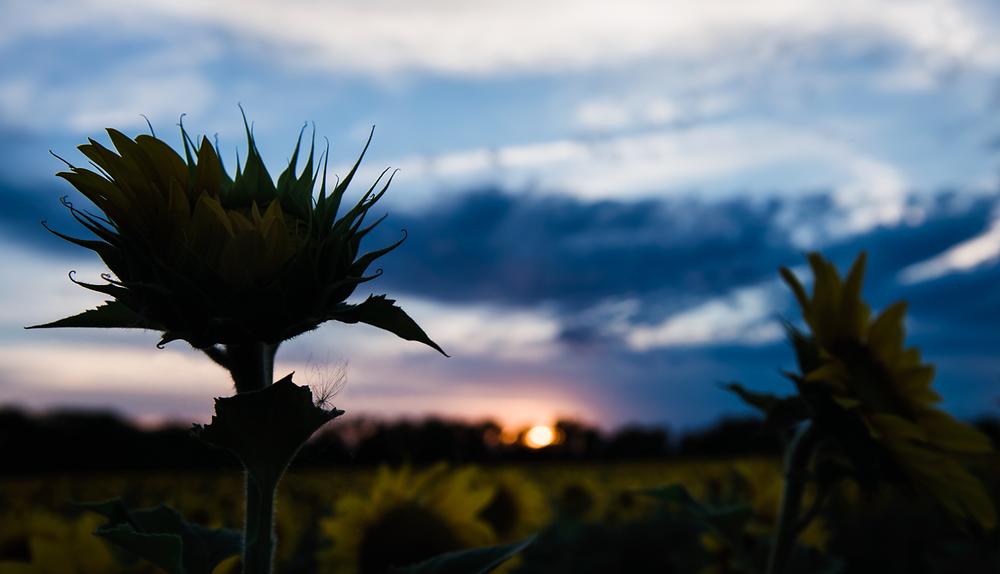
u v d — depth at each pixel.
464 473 4.13
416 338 1.52
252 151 1.75
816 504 2.61
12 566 2.62
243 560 1.46
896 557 9.54
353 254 1.58
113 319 1.54
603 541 9.75
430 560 1.72
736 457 19.52
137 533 1.46
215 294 1.47
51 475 25.75
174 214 1.50
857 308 2.92
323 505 5.20
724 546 4.32
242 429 1.43
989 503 2.53
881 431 2.57
